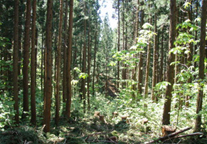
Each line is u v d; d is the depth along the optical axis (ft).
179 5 29.63
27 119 27.27
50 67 23.73
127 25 64.13
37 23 54.13
